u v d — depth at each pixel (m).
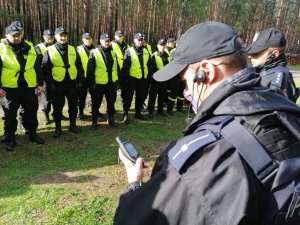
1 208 3.28
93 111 6.02
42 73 4.98
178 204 0.78
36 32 19.47
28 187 3.70
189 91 1.02
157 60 7.12
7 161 4.41
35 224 3.04
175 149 0.86
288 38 35.12
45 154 4.73
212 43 0.90
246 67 0.94
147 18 23.36
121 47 7.55
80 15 20.88
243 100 0.85
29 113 4.89
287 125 0.80
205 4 28.45
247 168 0.76
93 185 3.89
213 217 0.73
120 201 0.92
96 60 5.79
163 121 7.20
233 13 31.02
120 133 6.00
